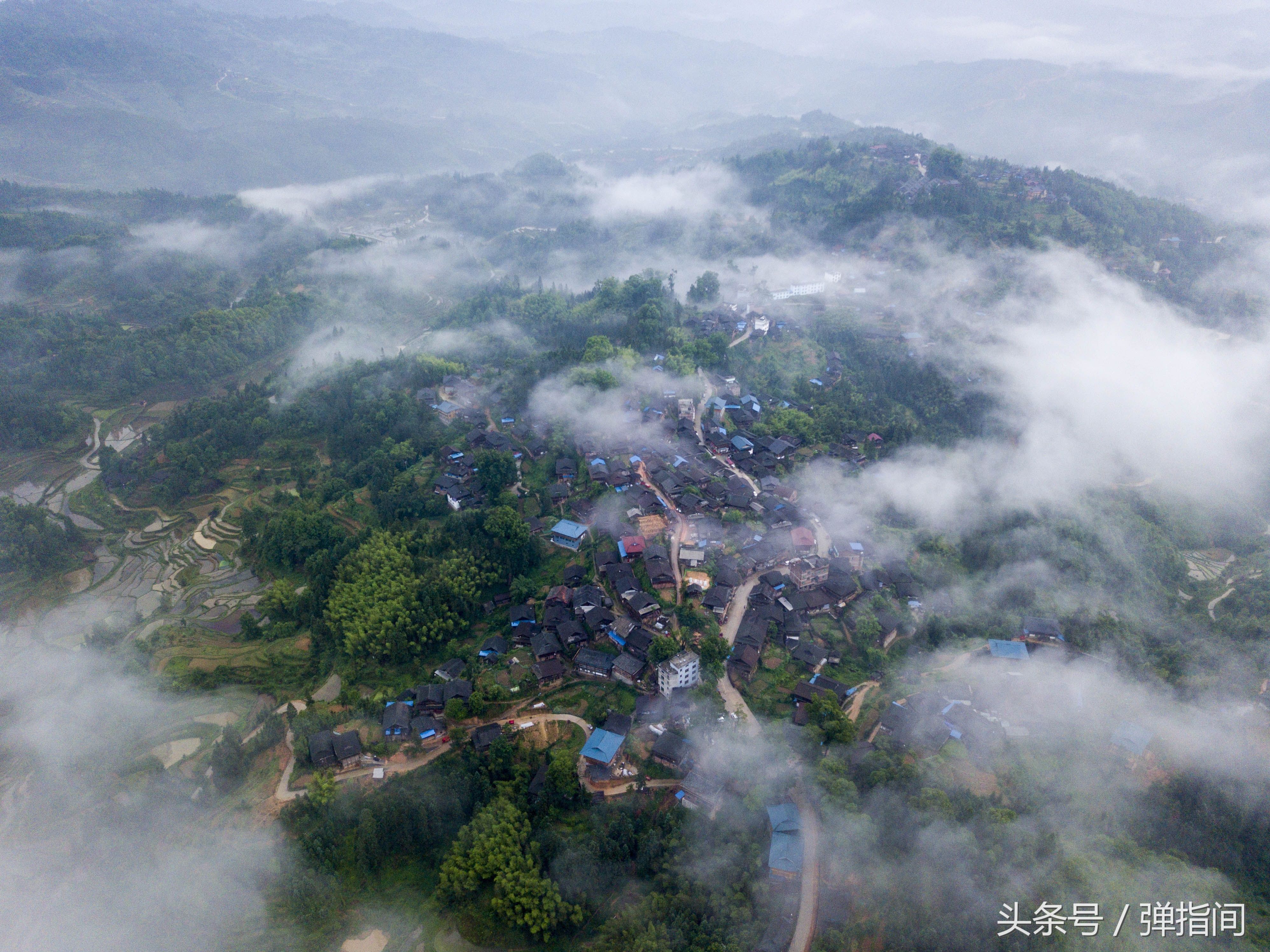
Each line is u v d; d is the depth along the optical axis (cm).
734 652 15275
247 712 15612
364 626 16488
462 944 11250
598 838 11888
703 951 10156
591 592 16800
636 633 15575
